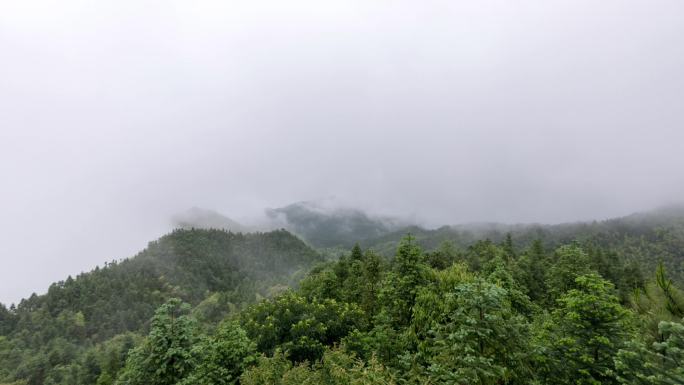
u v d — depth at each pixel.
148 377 10.41
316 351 19.31
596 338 7.12
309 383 11.38
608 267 41.00
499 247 55.03
